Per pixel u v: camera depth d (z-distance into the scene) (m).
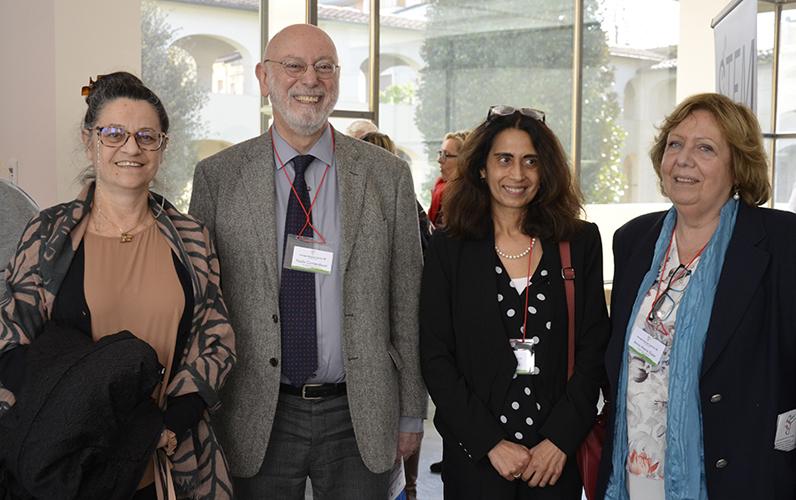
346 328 2.13
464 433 2.11
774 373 1.81
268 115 5.79
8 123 4.37
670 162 1.96
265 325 2.09
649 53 7.88
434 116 6.58
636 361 2.01
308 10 5.82
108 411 1.56
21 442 1.51
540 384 2.15
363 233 2.20
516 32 6.96
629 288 2.07
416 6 6.34
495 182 2.25
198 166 2.24
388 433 2.17
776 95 9.09
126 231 1.86
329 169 2.26
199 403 1.81
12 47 4.31
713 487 1.84
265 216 2.13
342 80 6.09
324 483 2.18
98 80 1.84
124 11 4.44
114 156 1.79
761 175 1.90
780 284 1.83
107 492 1.57
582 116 7.44
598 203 7.67
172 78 5.28
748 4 4.26
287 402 2.13
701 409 1.85
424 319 2.28
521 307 2.19
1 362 1.66
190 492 1.83
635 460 1.98
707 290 1.88
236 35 5.57
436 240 2.34
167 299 1.83
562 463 2.06
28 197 2.06
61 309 1.74
